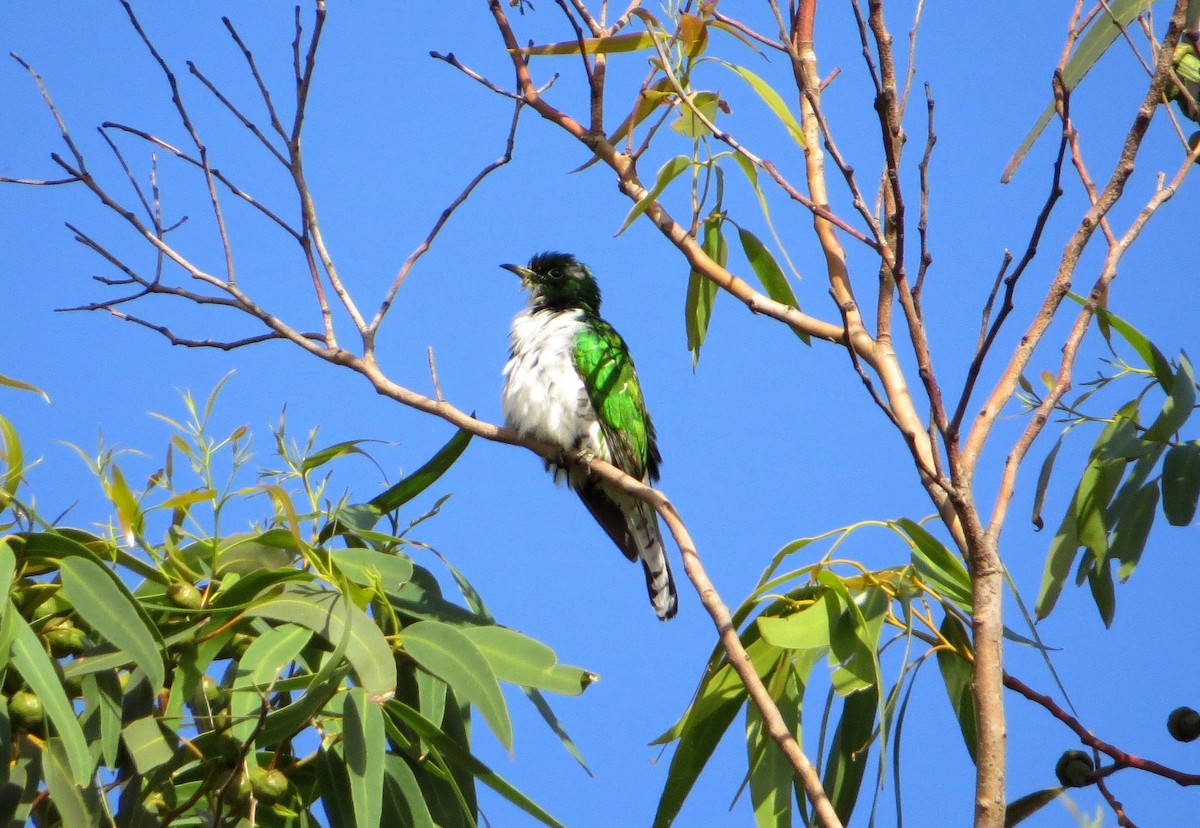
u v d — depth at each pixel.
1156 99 7.69
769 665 9.60
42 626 8.77
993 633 7.05
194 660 8.84
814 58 10.50
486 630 9.53
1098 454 10.37
